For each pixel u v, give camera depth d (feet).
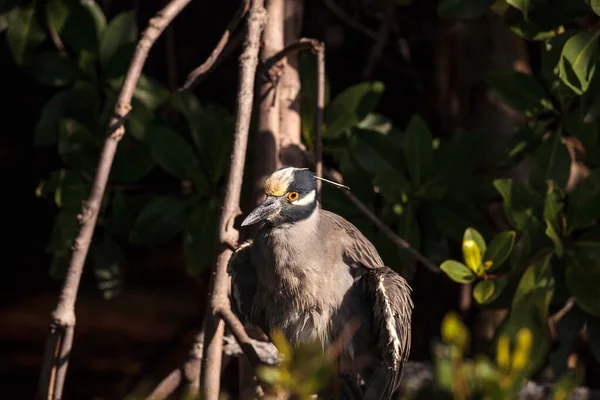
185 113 34.35
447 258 34.42
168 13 26.71
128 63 34.55
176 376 29.14
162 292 71.05
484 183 34.37
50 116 35.53
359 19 47.16
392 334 25.62
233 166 25.67
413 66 46.85
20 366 58.34
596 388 42.83
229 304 26.25
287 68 31.42
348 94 33.58
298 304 27.89
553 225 29.27
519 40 36.88
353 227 29.45
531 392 31.76
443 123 38.42
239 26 43.96
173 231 34.24
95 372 56.03
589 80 27.99
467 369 14.93
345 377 29.04
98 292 70.79
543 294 29.48
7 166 74.08
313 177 28.43
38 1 36.40
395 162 33.30
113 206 35.22
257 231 28.86
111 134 26.40
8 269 75.72
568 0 30.48
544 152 31.12
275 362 28.76
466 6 31.35
